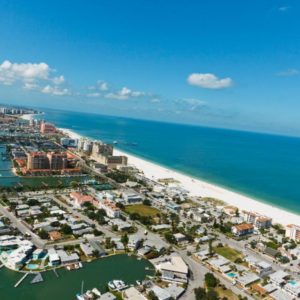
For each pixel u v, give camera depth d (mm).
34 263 181875
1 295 152000
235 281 180250
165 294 157875
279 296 169000
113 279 173500
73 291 159750
